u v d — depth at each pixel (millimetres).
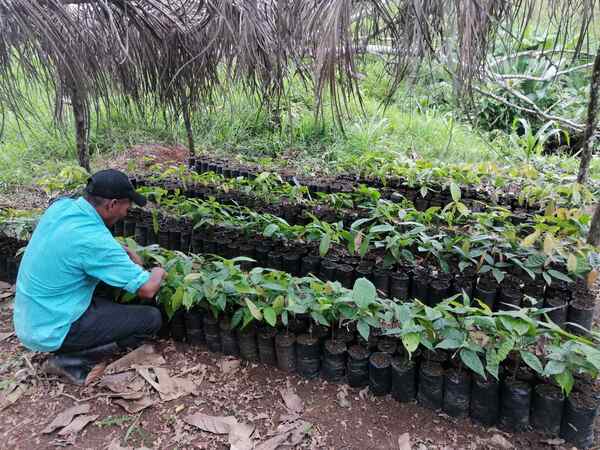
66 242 2318
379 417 2363
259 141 7125
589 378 2252
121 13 3730
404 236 3264
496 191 4605
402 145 7031
